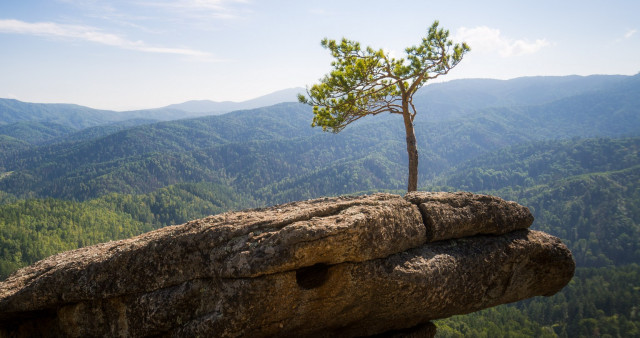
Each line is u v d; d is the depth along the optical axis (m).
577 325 116.94
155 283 6.80
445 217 7.67
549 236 8.66
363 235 6.45
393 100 15.62
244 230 6.53
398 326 8.17
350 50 14.91
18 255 138.62
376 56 14.40
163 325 6.72
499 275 7.98
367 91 15.25
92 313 7.10
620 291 130.25
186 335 6.45
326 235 6.09
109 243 8.27
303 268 6.75
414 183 14.96
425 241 7.62
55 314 7.49
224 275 6.31
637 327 109.88
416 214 7.52
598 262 193.62
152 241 6.96
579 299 131.00
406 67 13.95
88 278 6.97
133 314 6.87
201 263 6.61
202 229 6.74
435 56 14.34
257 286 6.16
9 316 7.36
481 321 108.44
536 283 8.53
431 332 8.52
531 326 112.38
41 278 7.10
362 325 7.71
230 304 6.21
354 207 6.95
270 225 6.51
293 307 6.51
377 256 6.76
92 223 182.00
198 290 6.63
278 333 6.77
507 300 8.45
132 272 6.88
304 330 7.09
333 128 15.91
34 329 7.50
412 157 15.02
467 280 7.58
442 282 7.23
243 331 6.37
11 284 7.33
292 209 7.59
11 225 156.62
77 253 8.00
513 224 8.26
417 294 7.08
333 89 15.03
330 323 7.21
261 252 6.13
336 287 6.61
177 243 6.74
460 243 7.89
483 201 8.18
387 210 6.98
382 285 6.79
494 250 7.90
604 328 111.94
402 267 6.90
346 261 6.56
